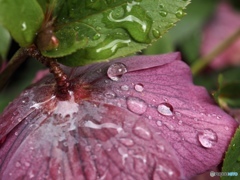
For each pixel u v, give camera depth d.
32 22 0.16
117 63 0.17
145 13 0.16
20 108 0.16
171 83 0.17
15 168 0.15
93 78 0.17
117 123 0.16
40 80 0.17
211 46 0.32
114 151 0.15
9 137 0.16
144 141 0.15
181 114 0.16
